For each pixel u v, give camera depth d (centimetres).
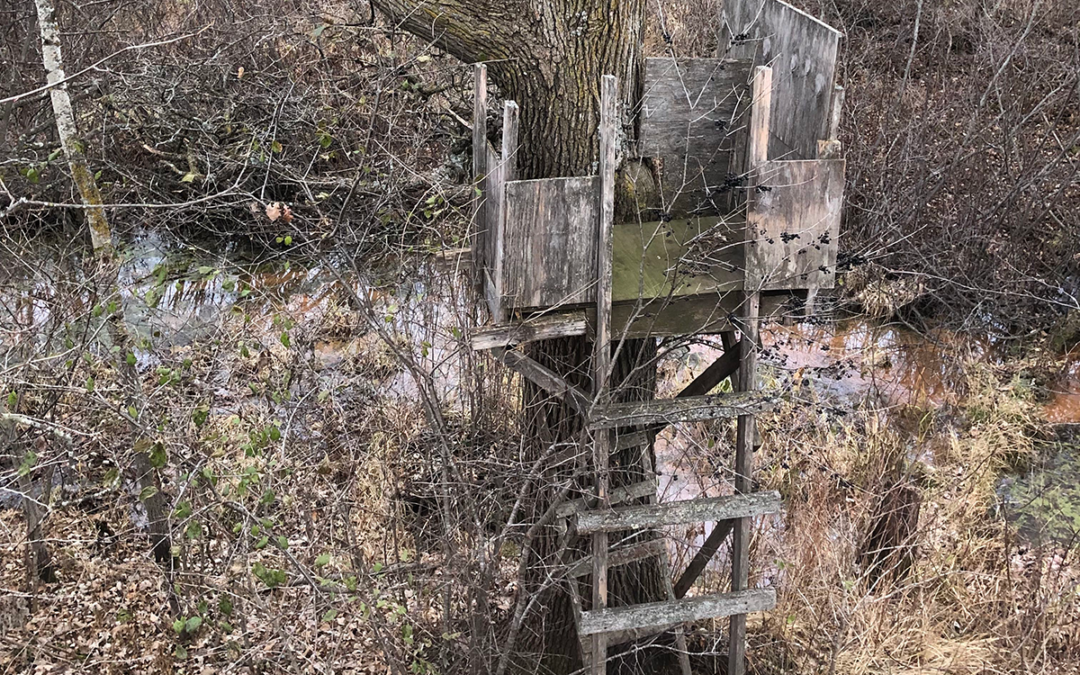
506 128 395
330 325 816
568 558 537
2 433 587
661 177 493
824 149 429
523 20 442
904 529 657
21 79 988
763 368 867
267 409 644
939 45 1273
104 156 1005
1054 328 969
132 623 615
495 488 588
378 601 536
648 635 557
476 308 525
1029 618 604
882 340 984
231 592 514
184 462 531
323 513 641
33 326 637
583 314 430
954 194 1024
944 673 584
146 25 1120
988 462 771
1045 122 1104
